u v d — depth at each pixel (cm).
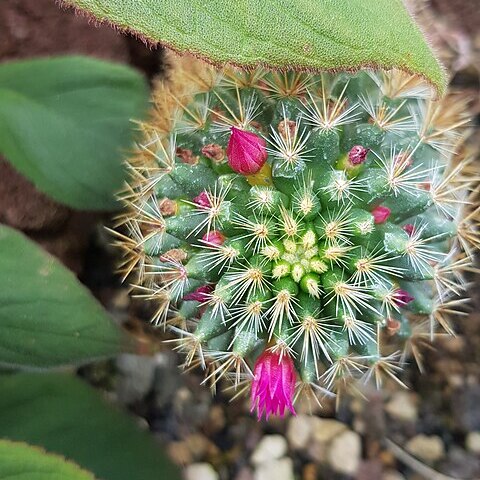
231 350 13
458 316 19
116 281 20
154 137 15
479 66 20
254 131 13
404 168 13
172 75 16
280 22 11
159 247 14
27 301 15
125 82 17
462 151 19
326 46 11
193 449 19
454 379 18
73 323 15
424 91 14
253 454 18
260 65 11
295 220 12
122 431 16
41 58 17
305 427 18
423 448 18
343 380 15
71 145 17
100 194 17
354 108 13
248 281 12
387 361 15
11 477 13
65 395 16
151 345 17
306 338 12
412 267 13
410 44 12
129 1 11
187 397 19
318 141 13
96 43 20
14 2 19
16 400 16
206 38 11
